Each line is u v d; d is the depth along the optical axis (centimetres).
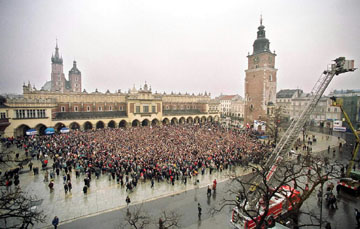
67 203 2148
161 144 3838
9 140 4069
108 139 4128
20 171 2864
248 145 3978
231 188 2538
